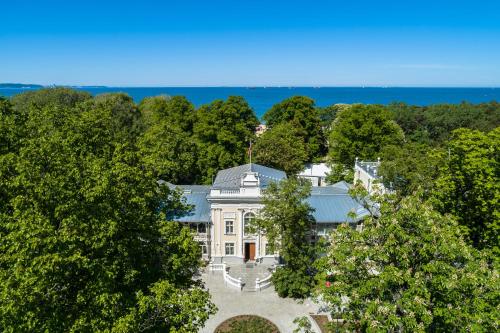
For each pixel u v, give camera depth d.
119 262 24.69
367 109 79.69
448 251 21.33
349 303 23.23
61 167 25.02
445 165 39.72
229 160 74.38
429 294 20.83
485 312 20.78
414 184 43.31
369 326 20.78
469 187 38.03
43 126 36.38
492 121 116.69
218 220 51.12
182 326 23.08
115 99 86.12
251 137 83.94
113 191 24.97
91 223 22.53
